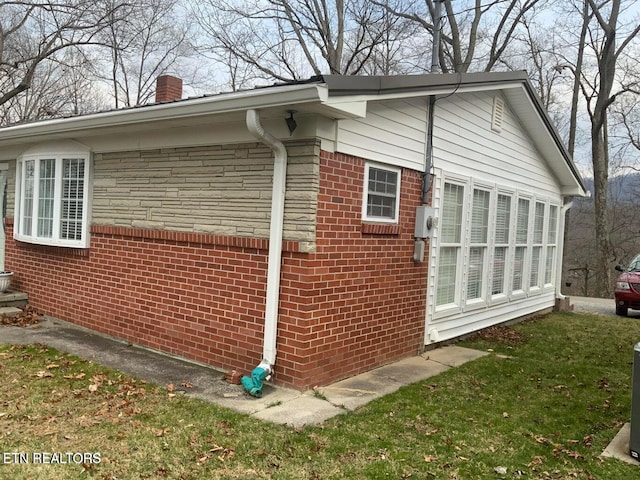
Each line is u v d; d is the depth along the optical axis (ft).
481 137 27.35
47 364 18.62
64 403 15.06
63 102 80.38
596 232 71.92
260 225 17.79
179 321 20.26
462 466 12.39
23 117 76.64
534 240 36.09
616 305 41.32
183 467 11.57
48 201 25.30
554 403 17.56
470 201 26.73
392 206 20.79
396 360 21.90
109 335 23.04
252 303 17.97
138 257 21.75
